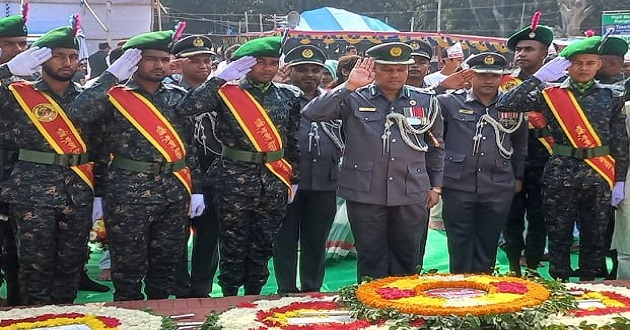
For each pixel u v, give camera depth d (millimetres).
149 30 14562
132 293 4250
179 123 4316
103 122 4242
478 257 5121
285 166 4586
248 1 34000
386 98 4578
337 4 34688
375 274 4617
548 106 4895
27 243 4082
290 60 5016
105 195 4211
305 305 3785
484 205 5066
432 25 34875
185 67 5098
